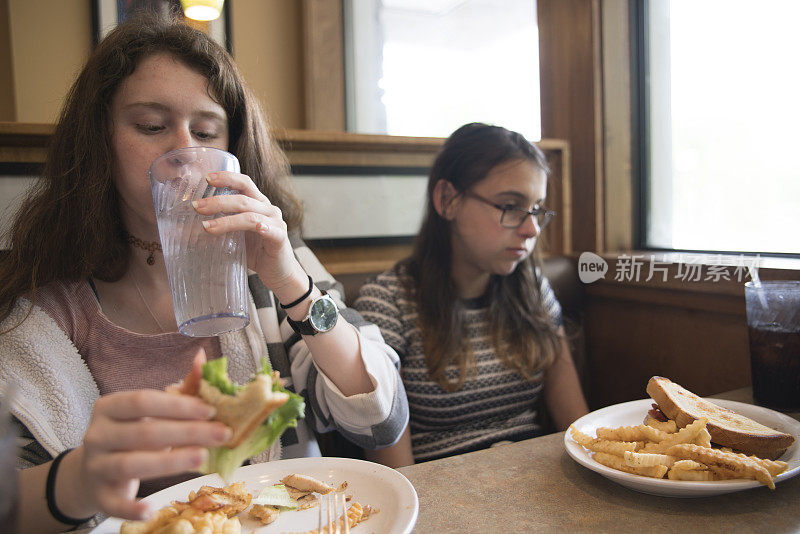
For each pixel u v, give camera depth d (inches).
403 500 23.7
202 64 35.0
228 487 26.0
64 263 36.8
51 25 77.4
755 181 60.7
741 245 63.1
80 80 35.9
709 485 23.8
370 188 71.5
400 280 53.9
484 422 52.5
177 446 17.2
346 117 86.4
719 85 64.3
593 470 26.7
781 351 36.3
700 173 67.6
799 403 36.4
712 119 65.6
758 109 60.0
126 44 34.0
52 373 33.2
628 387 67.4
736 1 61.6
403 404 38.4
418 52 89.4
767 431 28.0
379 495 25.4
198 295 25.7
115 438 17.0
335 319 34.9
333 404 36.7
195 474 35.1
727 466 24.8
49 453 32.1
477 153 50.2
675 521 23.5
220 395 17.6
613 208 76.4
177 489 26.5
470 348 51.8
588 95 75.5
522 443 32.4
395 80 88.6
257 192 28.5
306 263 46.8
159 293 38.5
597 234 75.9
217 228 25.1
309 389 39.4
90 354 36.1
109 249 36.8
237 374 38.7
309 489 26.0
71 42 78.2
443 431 51.8
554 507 24.9
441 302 51.9
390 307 52.2
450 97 91.4
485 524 23.6
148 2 77.5
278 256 31.7
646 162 75.2
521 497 25.9
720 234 65.7
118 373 36.2
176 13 70.6
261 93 85.8
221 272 25.9
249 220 26.4
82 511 20.8
